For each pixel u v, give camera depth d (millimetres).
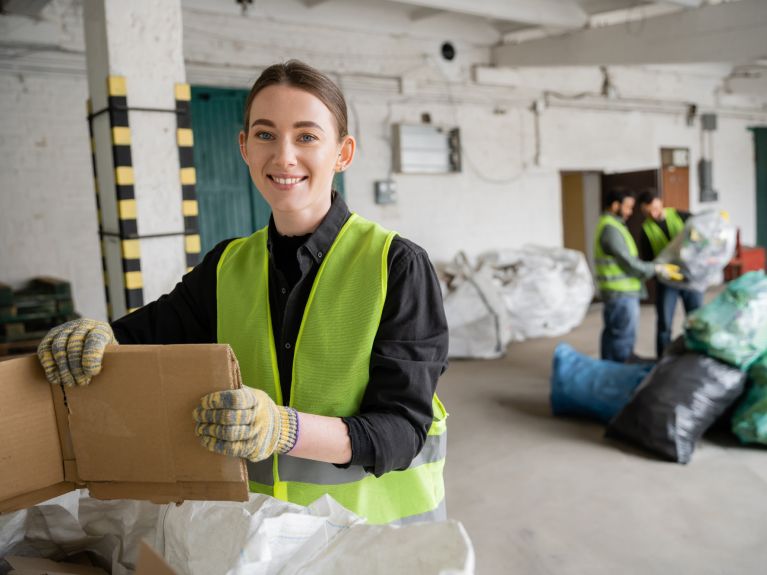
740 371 3309
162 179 3250
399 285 1016
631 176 8164
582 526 2615
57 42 4574
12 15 4391
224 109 5547
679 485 2949
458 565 746
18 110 4496
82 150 4754
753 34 5301
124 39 3100
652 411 3291
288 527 833
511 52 7109
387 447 928
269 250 1138
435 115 6941
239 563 784
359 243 1086
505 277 6371
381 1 6160
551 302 6281
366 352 1015
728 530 2547
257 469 1086
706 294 8750
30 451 857
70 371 828
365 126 6434
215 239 5559
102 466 870
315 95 986
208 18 5375
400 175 6750
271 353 1093
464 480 3086
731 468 3113
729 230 4582
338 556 812
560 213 8172
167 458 834
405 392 978
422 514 1117
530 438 3609
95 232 4836
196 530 853
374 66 6422
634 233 7859
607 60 6270
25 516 988
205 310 1243
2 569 958
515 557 2396
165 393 818
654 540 2490
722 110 10148
